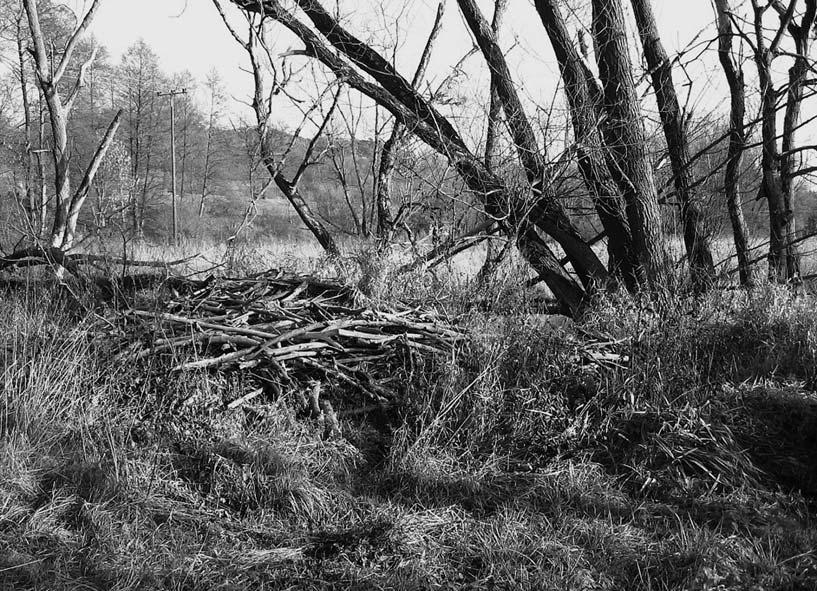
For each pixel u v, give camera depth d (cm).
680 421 549
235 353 557
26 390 474
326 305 669
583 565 405
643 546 424
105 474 440
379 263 834
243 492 447
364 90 978
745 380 626
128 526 406
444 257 941
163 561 387
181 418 494
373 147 1149
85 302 607
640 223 907
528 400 555
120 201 1062
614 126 903
